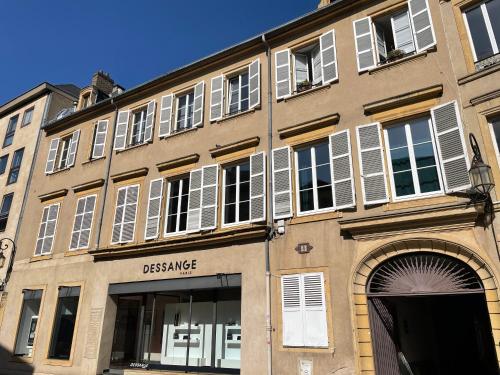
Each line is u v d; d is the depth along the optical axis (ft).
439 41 34.27
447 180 30.01
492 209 27.66
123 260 45.62
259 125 41.75
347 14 40.65
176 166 46.34
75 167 57.06
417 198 31.27
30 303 53.36
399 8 37.83
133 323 44.57
